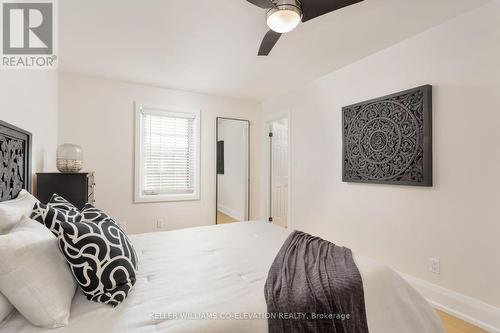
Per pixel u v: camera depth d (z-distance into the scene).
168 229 3.64
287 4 1.41
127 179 3.37
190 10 1.80
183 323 0.87
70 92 3.04
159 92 3.55
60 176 2.13
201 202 3.87
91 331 0.82
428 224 2.10
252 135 4.31
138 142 3.41
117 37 2.19
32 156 2.03
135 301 1.01
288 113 3.76
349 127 2.76
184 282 1.19
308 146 3.39
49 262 0.91
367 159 2.56
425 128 2.07
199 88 3.61
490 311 1.73
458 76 1.90
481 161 1.79
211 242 1.82
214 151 3.97
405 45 2.25
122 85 3.33
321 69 2.91
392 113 2.33
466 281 1.86
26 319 0.86
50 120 2.64
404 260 2.27
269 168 4.31
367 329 1.04
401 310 1.19
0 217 1.04
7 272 0.81
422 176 2.10
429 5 1.76
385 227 2.43
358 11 1.81
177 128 3.76
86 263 1.00
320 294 1.03
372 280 1.18
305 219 3.42
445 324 1.82
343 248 1.51
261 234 2.04
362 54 2.53
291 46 2.35
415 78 2.17
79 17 1.88
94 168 3.18
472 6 1.77
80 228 1.04
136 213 3.44
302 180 3.48
